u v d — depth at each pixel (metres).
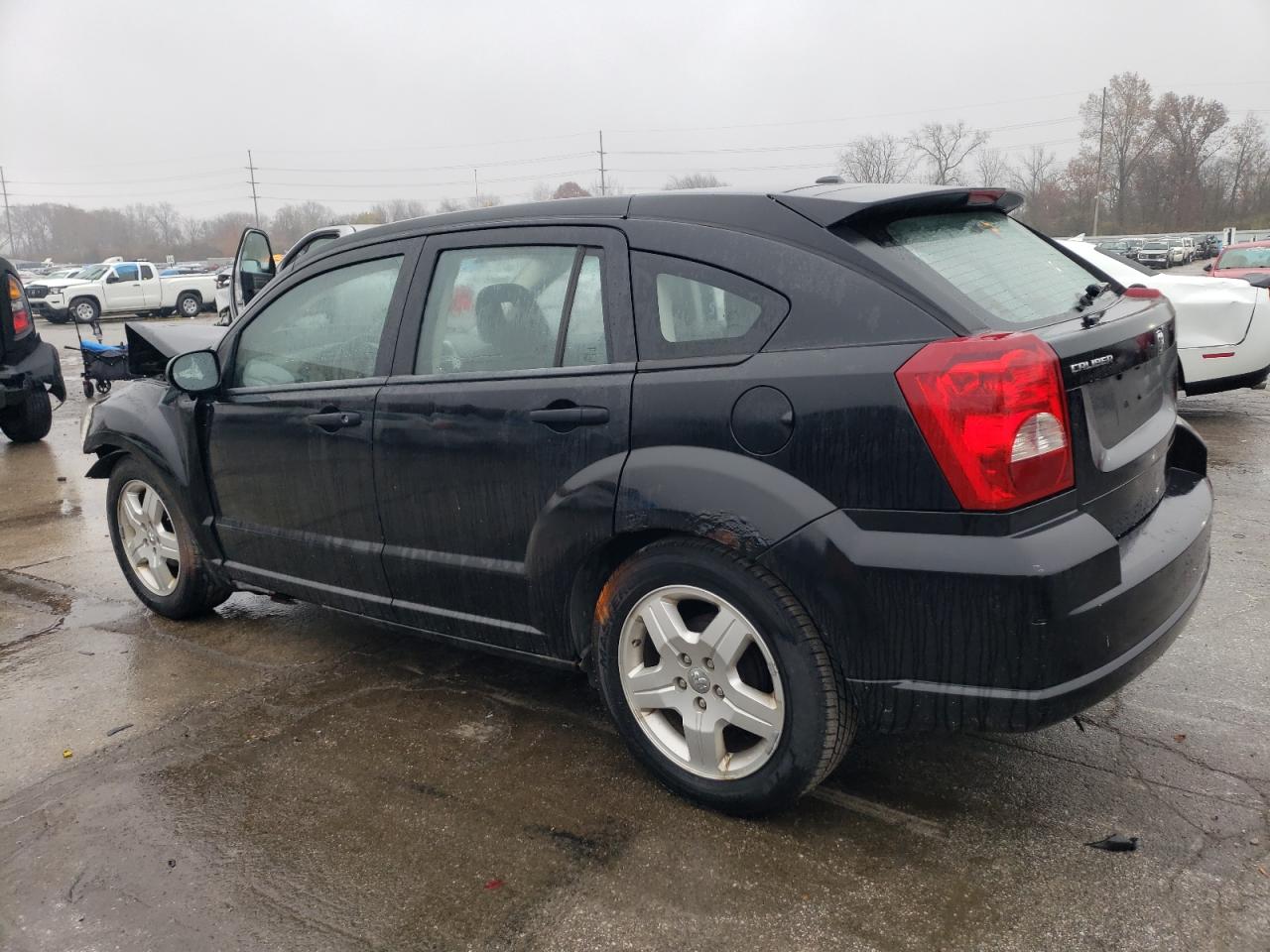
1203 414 8.65
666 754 2.80
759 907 2.35
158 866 2.61
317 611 4.58
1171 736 3.10
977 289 2.52
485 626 3.16
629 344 2.74
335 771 3.07
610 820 2.74
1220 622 4.00
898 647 2.34
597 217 2.89
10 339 9.24
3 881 2.57
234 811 2.86
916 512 2.28
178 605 4.36
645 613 2.74
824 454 2.37
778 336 2.49
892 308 2.36
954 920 2.28
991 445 2.19
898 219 2.68
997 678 2.26
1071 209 82.38
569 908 2.37
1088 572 2.26
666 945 2.24
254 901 2.45
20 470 8.38
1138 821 2.64
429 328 3.23
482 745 3.22
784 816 2.72
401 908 2.40
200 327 5.19
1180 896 2.33
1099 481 2.43
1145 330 2.75
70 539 6.00
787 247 2.54
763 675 2.61
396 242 3.38
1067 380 2.29
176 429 4.11
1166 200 78.88
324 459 3.48
